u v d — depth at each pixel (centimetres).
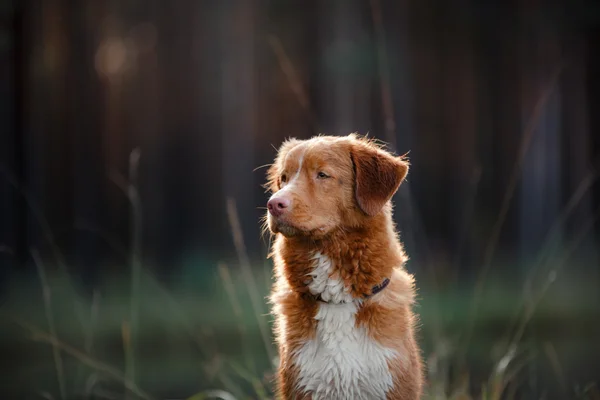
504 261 2345
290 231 494
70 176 2227
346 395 489
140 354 1188
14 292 1548
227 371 998
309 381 495
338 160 513
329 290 502
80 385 941
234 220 717
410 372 495
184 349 1214
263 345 1223
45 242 1842
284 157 554
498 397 669
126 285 1866
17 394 892
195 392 897
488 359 1013
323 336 496
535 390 810
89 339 893
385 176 512
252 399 696
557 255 2138
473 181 1150
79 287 1738
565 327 1377
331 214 504
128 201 2466
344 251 503
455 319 1405
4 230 1791
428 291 1614
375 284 500
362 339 492
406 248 1457
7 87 1883
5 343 1227
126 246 2394
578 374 912
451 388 742
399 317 500
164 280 2025
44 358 1148
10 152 1880
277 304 531
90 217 2216
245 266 720
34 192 1950
